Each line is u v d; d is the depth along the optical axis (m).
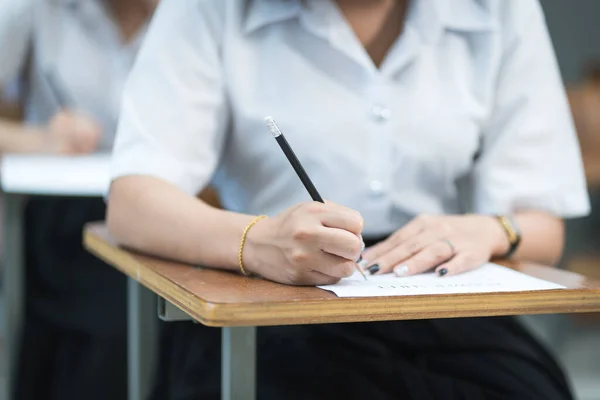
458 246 1.75
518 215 2.13
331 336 1.95
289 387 1.86
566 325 5.51
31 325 3.38
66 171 2.99
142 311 2.40
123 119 2.04
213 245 1.70
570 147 2.25
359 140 2.13
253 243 1.63
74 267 3.43
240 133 2.14
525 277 1.66
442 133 2.17
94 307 3.39
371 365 1.90
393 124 2.14
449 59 2.21
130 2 3.88
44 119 3.94
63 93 3.89
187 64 2.08
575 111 5.40
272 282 1.58
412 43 2.15
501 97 2.25
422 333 1.98
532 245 2.05
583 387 4.62
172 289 1.55
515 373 1.94
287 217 1.59
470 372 1.93
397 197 2.18
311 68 2.13
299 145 2.12
